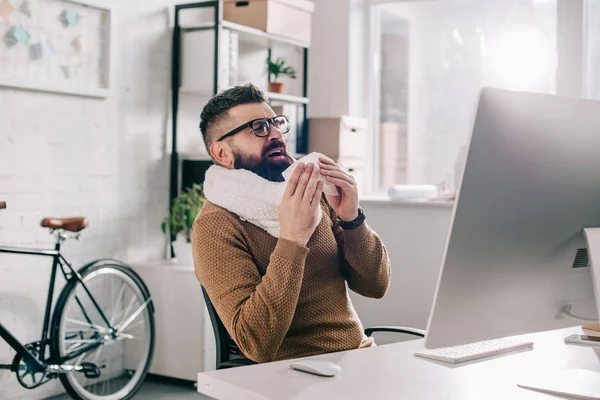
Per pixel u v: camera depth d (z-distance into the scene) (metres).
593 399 1.08
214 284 1.53
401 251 3.53
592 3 3.63
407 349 1.45
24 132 3.09
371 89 4.23
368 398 1.08
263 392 1.11
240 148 1.68
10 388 3.08
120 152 3.55
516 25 3.79
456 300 1.10
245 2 3.84
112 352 3.58
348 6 4.12
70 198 3.31
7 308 3.06
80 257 3.37
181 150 3.86
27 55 3.08
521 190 1.10
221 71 3.63
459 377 1.22
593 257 1.16
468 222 1.07
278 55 4.29
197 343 3.41
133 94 3.61
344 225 1.69
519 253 1.13
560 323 1.21
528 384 1.16
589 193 1.16
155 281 3.51
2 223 3.02
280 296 1.41
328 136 3.94
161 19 3.75
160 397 3.28
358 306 3.65
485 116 1.05
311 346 1.59
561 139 1.12
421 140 4.08
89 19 3.35
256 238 1.62
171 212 3.69
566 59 3.66
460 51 3.95
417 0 4.04
